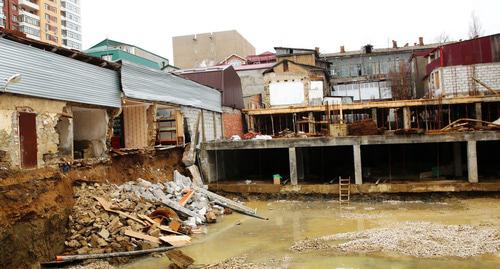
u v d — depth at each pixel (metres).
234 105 40.28
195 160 30.22
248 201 28.05
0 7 66.75
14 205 13.11
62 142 18.52
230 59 72.50
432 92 41.66
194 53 83.06
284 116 42.53
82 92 19.00
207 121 33.53
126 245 15.46
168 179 26.03
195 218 20.53
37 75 16.03
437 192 25.78
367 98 55.66
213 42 82.62
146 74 24.73
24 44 15.41
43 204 14.55
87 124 21.67
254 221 21.75
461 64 39.59
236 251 16.23
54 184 15.91
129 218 16.92
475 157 25.61
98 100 20.28
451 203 24.56
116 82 22.06
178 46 83.69
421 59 50.84
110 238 15.66
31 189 14.27
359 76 65.25
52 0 82.56
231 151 34.84
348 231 18.77
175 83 28.31
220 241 17.77
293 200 27.70
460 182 25.84
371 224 19.95
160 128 29.97
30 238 13.48
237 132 40.78
